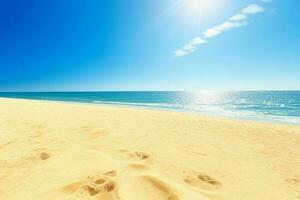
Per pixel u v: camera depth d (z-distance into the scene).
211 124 7.59
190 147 4.44
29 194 2.32
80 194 2.30
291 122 11.74
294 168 3.51
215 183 2.82
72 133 5.06
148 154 3.75
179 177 2.88
